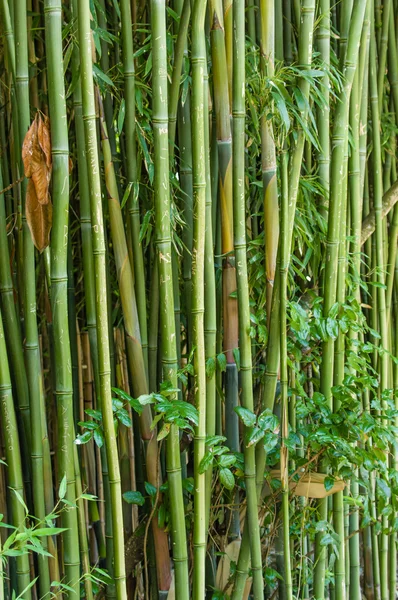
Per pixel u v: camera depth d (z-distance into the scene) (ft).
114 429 4.16
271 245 4.73
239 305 4.62
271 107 4.57
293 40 6.48
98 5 4.98
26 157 4.00
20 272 4.89
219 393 5.11
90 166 3.94
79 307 6.60
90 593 4.53
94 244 4.01
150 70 5.25
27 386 4.50
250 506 4.71
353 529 6.57
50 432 6.47
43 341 6.33
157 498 4.63
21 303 5.13
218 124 4.57
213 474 5.25
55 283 4.10
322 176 5.40
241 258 4.58
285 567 4.79
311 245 5.48
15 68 4.23
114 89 5.28
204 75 4.37
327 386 5.22
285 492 4.71
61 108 3.97
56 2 3.89
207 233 4.58
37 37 6.02
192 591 4.73
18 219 4.86
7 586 4.83
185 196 5.03
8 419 4.27
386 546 7.39
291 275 5.47
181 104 5.01
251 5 5.76
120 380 6.52
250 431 4.56
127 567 4.97
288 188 4.80
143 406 4.75
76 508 4.33
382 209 6.82
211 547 5.30
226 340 4.96
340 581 5.64
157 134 4.15
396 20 7.72
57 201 4.03
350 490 6.25
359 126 5.85
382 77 7.36
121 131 4.87
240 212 4.56
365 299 7.34
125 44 4.67
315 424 5.15
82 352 6.81
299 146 4.78
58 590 4.53
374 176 6.83
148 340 5.01
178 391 4.45
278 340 4.71
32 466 4.44
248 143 5.36
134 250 4.85
